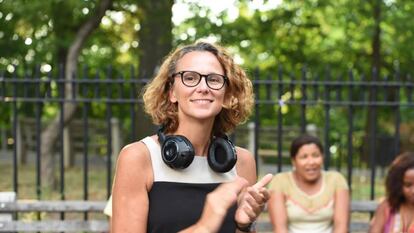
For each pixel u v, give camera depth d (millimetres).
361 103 5445
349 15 14273
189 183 2143
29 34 9953
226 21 12516
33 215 6184
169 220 2088
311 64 16047
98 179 10805
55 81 5438
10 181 10328
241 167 2383
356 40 15938
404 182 4387
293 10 14031
